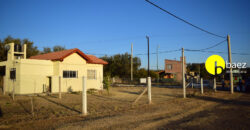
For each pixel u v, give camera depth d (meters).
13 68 17.38
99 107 10.67
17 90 16.36
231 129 6.26
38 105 11.07
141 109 10.28
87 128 6.45
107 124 6.99
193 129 6.29
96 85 21.59
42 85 17.67
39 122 7.27
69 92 18.23
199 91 21.88
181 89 25.47
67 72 18.66
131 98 15.05
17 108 10.07
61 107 10.49
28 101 12.55
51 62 18.64
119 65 48.19
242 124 6.87
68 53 18.31
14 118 7.85
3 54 30.09
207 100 14.18
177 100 14.12
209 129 6.29
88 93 18.19
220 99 14.83
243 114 8.74
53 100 13.19
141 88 26.23
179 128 6.42
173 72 51.31
